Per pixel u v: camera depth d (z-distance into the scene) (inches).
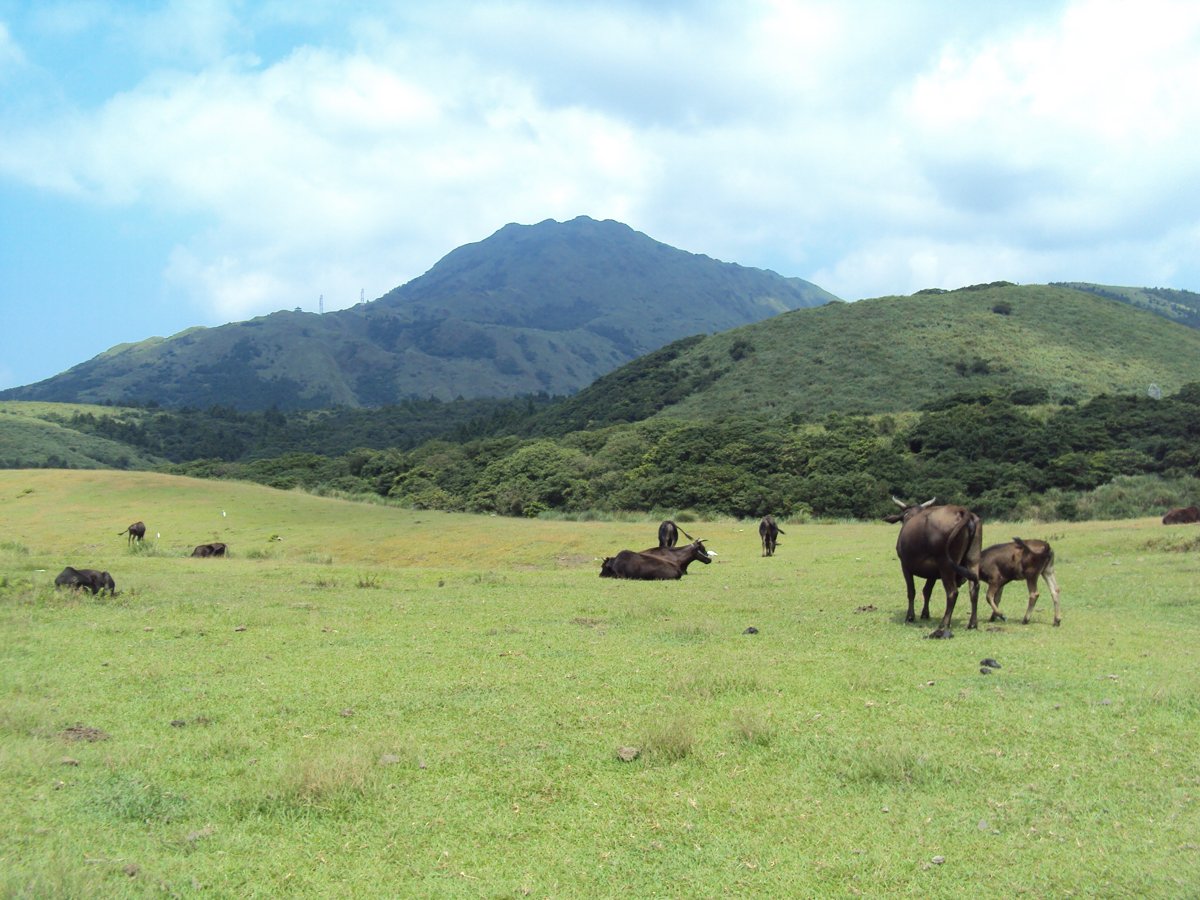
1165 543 960.9
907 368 3673.7
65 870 200.4
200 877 208.2
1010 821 241.0
